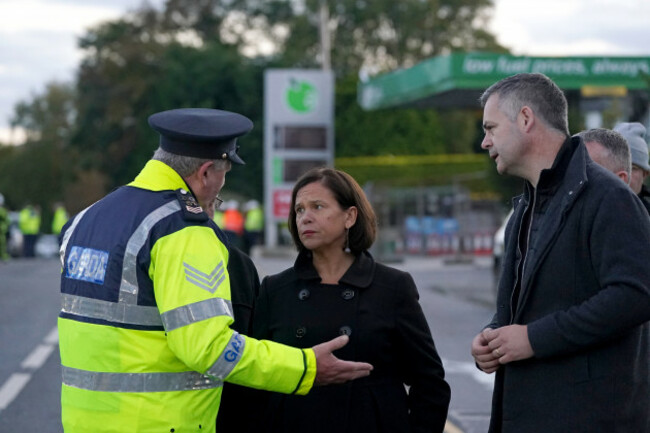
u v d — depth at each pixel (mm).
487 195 32969
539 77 4129
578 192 3943
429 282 24203
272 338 4652
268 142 38688
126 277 3889
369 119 54875
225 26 72000
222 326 3830
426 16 63719
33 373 11500
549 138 4098
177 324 3803
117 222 3971
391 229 33875
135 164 65375
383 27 65062
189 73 61438
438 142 56000
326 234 4566
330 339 4523
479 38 64250
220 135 4051
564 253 3945
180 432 3895
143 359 3869
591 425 3896
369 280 4582
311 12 66250
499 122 4137
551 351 3889
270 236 39562
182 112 4164
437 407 4680
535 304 4016
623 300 3756
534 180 4137
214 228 4012
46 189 93188
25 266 33000
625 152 5016
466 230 33188
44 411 9516
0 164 99250
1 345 13742
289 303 4617
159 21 70500
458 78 25469
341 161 39688
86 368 3906
